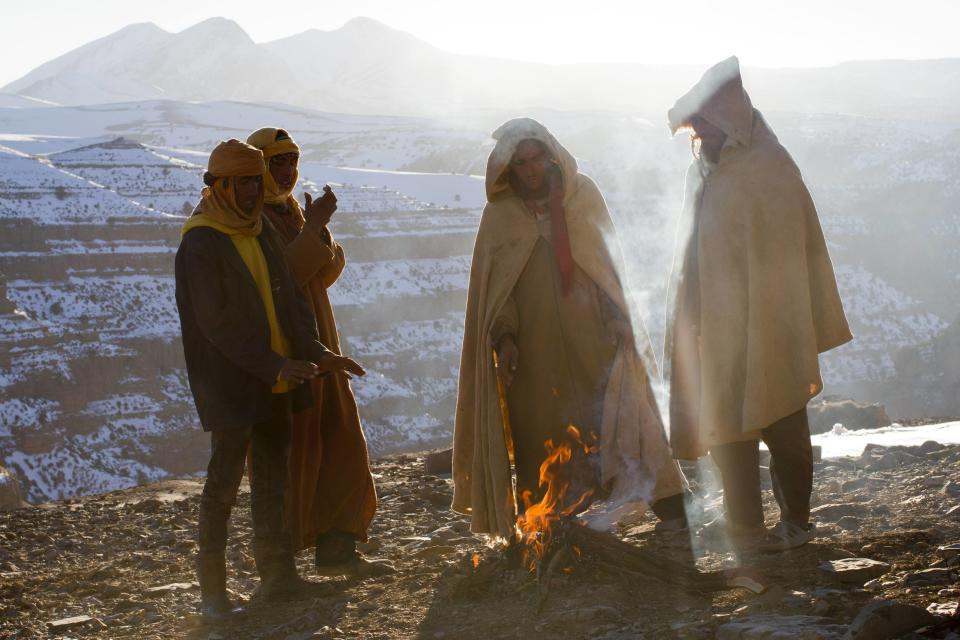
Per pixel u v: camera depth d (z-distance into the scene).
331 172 160.75
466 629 4.29
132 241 84.50
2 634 5.01
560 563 4.73
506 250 5.30
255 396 4.99
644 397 5.31
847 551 4.79
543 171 5.25
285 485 5.25
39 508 9.33
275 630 4.63
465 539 6.14
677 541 5.32
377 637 4.34
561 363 5.27
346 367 5.21
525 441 5.33
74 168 101.44
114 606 5.41
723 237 4.97
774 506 6.25
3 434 62.72
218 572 5.03
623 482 5.21
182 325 5.04
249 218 5.06
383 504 7.71
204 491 5.06
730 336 4.96
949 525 5.27
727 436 5.00
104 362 69.94
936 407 99.25
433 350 93.12
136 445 68.00
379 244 100.94
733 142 5.01
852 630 3.50
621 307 5.30
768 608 4.06
